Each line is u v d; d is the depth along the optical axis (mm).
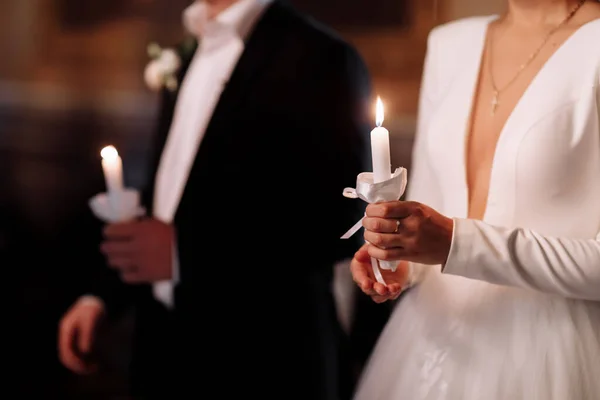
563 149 1148
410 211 1047
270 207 1687
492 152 1254
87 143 3666
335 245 1688
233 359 1719
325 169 1667
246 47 1727
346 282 2605
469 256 1075
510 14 1342
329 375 1787
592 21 1196
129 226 1719
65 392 2994
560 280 1091
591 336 1168
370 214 1045
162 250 1724
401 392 1286
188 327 1737
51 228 3689
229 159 1682
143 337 1879
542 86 1182
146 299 1883
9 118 3740
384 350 1380
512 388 1167
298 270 1711
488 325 1220
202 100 1784
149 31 3520
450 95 1334
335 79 1692
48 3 3609
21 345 3279
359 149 1693
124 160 3602
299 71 1685
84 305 1979
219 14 1822
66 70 3645
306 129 1669
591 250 1096
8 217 3715
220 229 1694
